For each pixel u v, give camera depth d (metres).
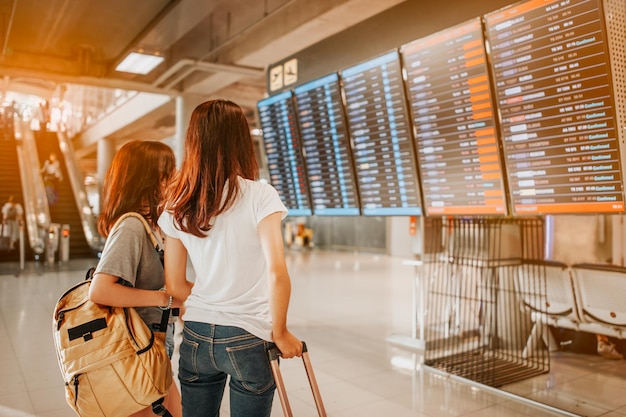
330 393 3.32
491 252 4.04
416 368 3.87
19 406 3.06
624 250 4.21
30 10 7.32
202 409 1.54
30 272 9.22
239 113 1.52
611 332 3.62
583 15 2.76
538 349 4.24
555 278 3.94
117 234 1.66
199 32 8.86
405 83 3.90
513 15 3.10
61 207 13.09
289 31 7.35
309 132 4.91
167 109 13.12
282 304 1.32
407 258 13.08
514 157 3.24
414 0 3.97
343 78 4.44
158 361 1.61
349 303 6.58
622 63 2.81
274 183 5.48
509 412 2.99
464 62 3.44
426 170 3.87
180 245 1.58
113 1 7.00
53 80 9.36
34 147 14.10
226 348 1.39
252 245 1.44
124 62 9.29
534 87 3.05
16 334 4.79
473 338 4.64
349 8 6.45
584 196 2.92
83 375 1.54
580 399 3.17
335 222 16.00
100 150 18.83
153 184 1.84
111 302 1.55
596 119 2.79
